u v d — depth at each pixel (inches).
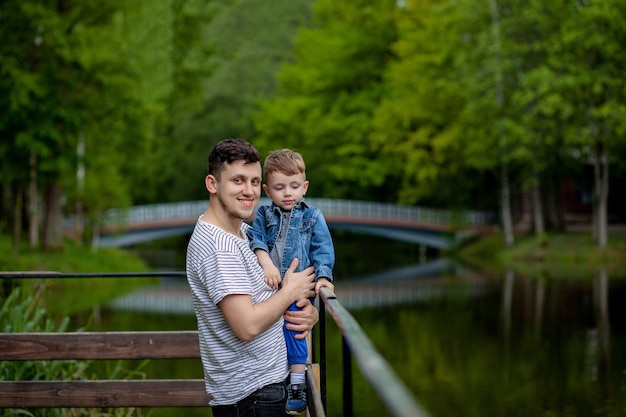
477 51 1295.5
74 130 976.3
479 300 793.6
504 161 1334.9
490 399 394.6
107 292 940.6
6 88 932.0
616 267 1138.7
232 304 122.0
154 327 604.7
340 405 385.7
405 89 1478.8
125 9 1016.2
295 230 145.4
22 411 241.1
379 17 1743.4
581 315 667.4
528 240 1407.5
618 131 1208.8
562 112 1236.5
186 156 2123.5
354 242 1932.8
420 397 398.0
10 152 984.3
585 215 1813.5
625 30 1203.9
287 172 146.7
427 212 1640.0
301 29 1907.0
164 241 2301.9
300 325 134.6
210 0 1940.2
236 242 125.9
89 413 261.3
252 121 2078.0
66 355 201.0
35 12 919.0
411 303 784.3
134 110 1029.2
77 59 928.9
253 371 127.0
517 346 533.3
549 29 1286.9
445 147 1435.8
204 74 1931.6
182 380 204.4
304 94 1829.5
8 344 201.0
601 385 418.9
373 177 1667.1
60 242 1099.9
